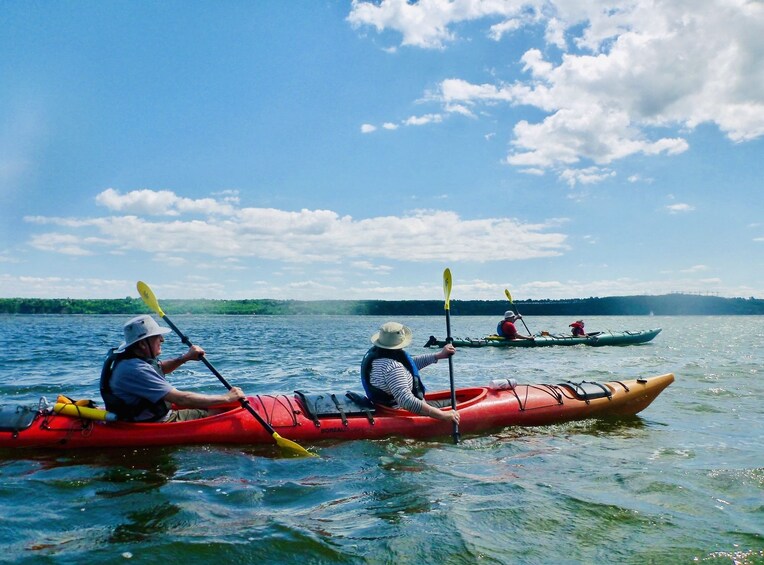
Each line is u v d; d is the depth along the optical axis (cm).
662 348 1780
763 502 375
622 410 659
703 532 325
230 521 334
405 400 527
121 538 306
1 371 1066
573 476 433
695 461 475
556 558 293
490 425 587
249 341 2161
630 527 333
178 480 408
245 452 483
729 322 6675
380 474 435
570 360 1362
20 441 467
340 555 294
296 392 564
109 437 475
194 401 484
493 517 346
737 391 840
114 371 479
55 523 326
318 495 386
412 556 294
